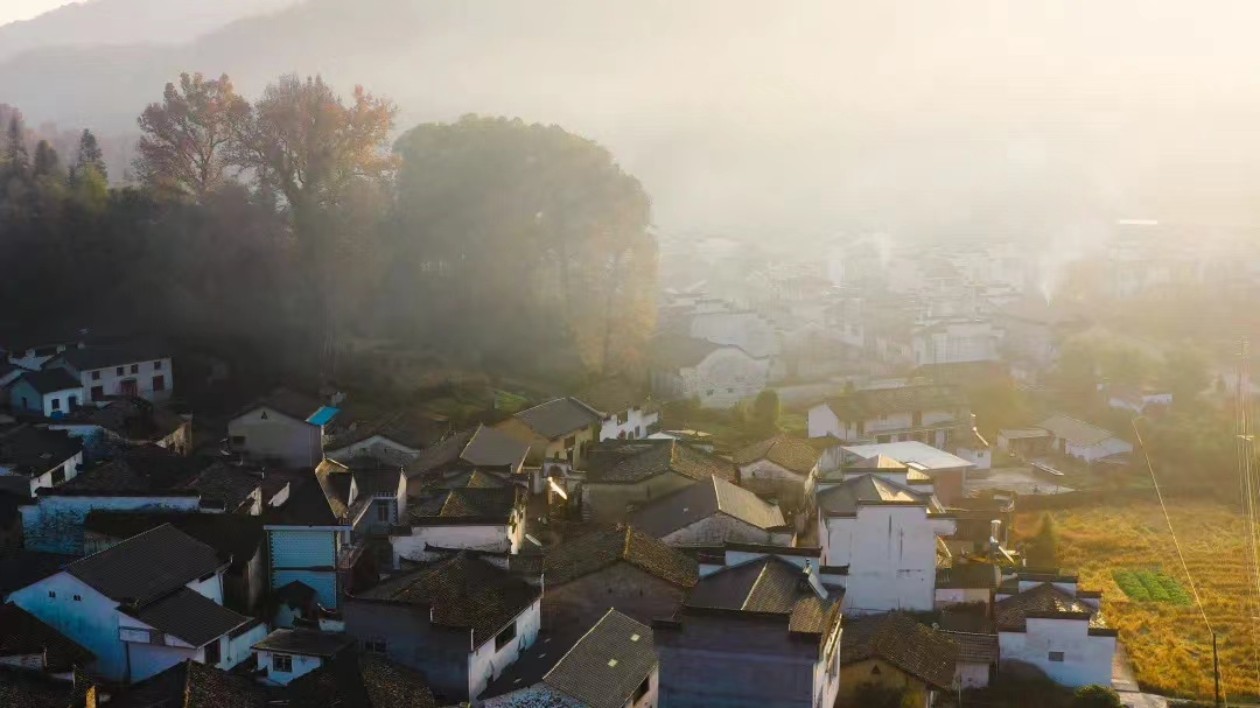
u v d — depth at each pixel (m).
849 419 92.94
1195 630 65.38
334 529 59.50
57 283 100.31
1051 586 59.50
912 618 58.84
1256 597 70.19
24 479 68.12
